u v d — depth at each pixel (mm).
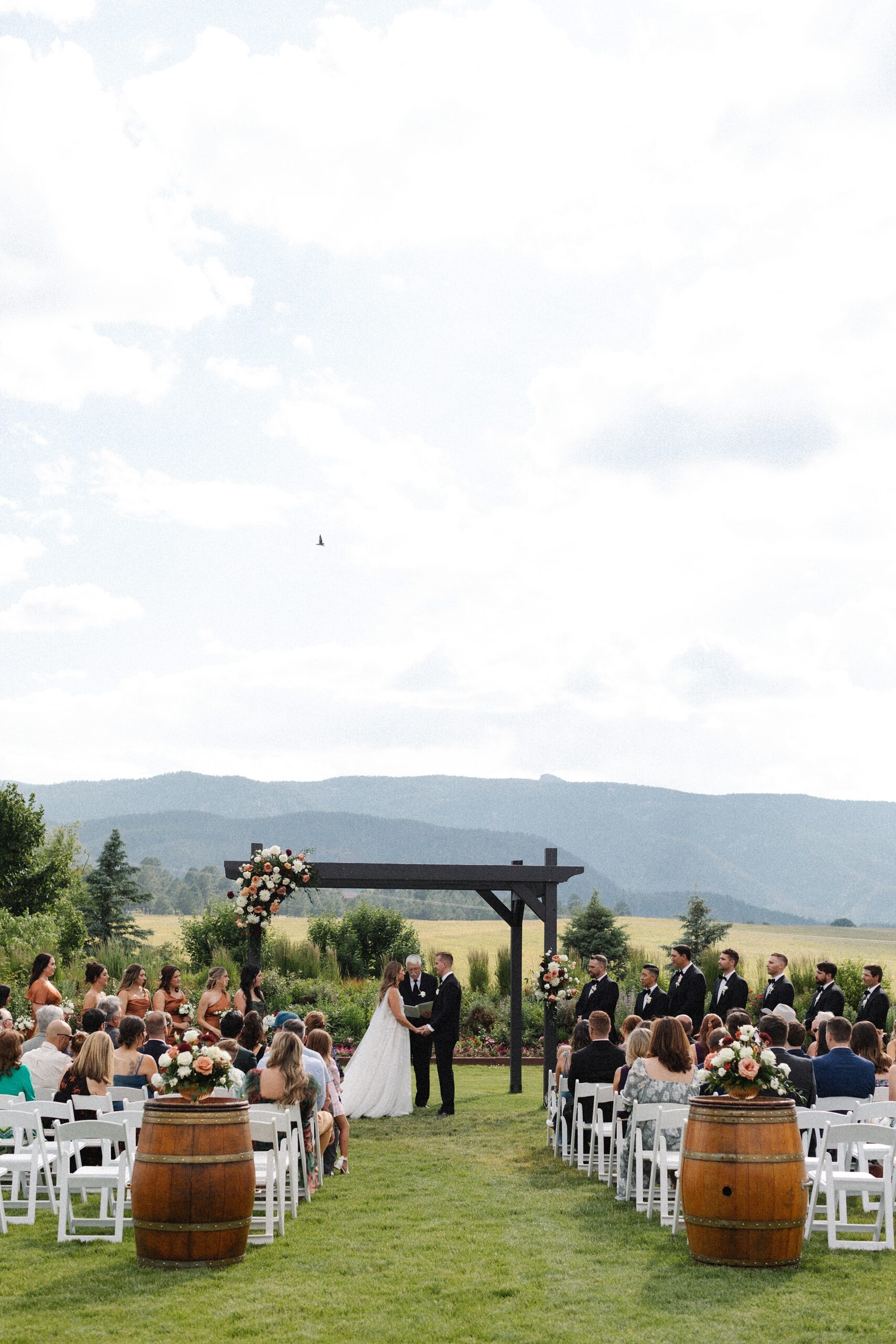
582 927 28750
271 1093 8852
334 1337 5562
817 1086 8906
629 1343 5457
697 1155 6898
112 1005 10773
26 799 40219
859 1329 5645
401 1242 7488
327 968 28078
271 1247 7352
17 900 39250
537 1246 7363
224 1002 12523
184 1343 5477
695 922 39062
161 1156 6809
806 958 23953
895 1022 20234
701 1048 10367
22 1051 9422
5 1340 5508
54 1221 8055
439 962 14102
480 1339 5531
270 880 14398
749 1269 6727
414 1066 14891
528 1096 15734
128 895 50438
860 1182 7332
